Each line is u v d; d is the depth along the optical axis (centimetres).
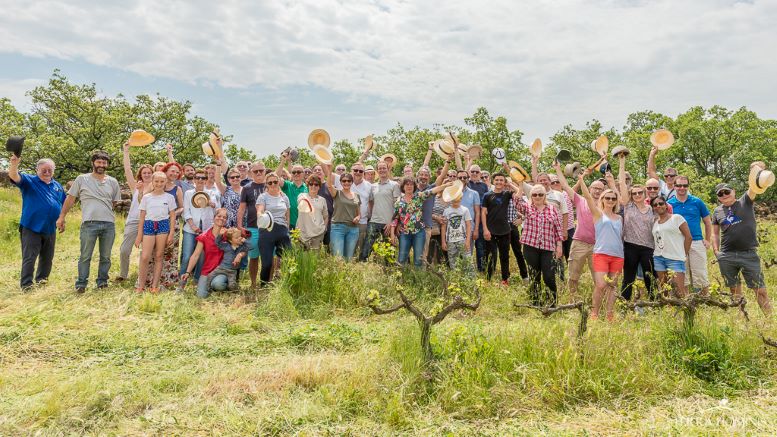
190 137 3072
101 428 355
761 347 502
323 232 835
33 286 752
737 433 356
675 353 480
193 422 363
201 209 806
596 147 824
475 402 398
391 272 773
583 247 719
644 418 389
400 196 867
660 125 4400
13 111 2727
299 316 670
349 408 390
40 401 383
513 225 882
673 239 659
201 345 532
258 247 773
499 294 759
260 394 405
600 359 450
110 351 509
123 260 813
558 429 370
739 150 4525
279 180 790
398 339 474
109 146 2556
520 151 2361
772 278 888
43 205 766
